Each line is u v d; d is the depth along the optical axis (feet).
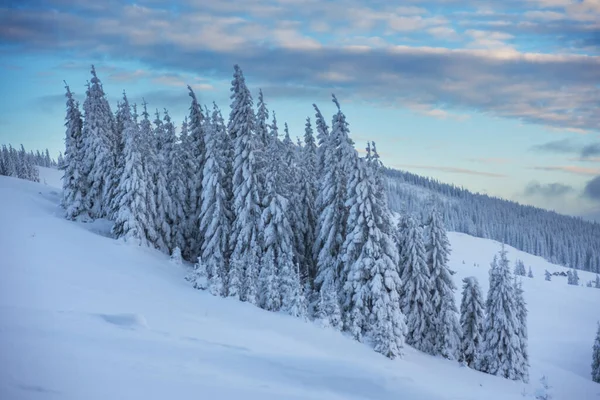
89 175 167.43
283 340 92.73
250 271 121.29
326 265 132.05
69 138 167.53
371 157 137.49
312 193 154.30
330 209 133.08
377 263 119.65
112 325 54.03
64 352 36.50
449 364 130.82
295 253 142.92
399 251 143.95
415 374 104.63
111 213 161.58
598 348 195.83
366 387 44.27
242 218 136.46
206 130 148.36
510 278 150.41
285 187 145.07
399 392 44.65
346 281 126.62
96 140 165.37
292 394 37.93
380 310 116.37
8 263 93.20
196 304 105.50
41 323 46.62
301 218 148.87
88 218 163.12
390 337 112.27
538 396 73.72
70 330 46.01
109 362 36.42
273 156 139.23
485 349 148.56
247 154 139.54
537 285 366.02
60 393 27.61
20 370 30.22
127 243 140.05
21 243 114.83
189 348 49.03
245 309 111.45
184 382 34.96
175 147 162.09
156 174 155.63
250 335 86.63
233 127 150.71
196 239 165.78
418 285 136.87
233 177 140.97
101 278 102.37
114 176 162.71
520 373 143.13
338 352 100.58
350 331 119.14
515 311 148.87
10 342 36.35
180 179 161.27
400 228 146.41
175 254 145.28
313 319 123.24
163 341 50.57
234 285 119.44
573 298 335.88
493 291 151.12
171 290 112.57
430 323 137.90
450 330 137.49
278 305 119.75
